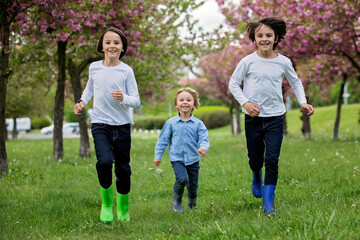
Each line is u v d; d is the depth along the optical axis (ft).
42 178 25.36
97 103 14.17
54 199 17.67
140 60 42.75
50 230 13.06
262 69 13.84
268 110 13.88
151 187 21.09
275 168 13.46
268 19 13.83
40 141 88.33
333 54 44.70
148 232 12.26
